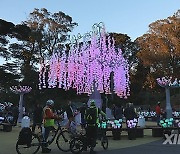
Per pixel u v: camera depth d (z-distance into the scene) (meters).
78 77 22.86
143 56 54.47
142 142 13.55
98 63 20.94
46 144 10.37
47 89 41.00
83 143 10.03
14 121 23.47
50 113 10.65
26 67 45.53
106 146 11.29
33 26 54.41
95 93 20.67
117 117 18.53
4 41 33.81
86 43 21.97
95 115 10.12
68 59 23.84
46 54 54.12
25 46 51.78
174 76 52.38
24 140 9.70
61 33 55.84
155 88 54.84
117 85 22.55
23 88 27.50
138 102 53.81
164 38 54.12
